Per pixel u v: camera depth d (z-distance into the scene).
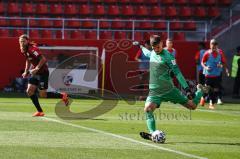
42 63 43.25
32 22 88.75
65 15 91.56
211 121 44.19
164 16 92.88
